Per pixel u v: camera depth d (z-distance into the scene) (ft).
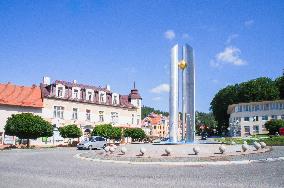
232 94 288.30
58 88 176.04
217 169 48.06
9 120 135.44
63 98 175.52
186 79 92.02
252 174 41.45
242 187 31.81
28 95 169.37
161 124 366.02
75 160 72.43
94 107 189.98
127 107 207.51
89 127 185.57
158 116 379.76
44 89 175.22
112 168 52.90
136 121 213.25
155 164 58.39
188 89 91.45
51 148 141.69
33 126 135.54
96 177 41.55
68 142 172.55
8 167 56.18
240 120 243.19
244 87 278.67
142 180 38.11
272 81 277.85
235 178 38.19
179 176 41.14
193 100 90.48
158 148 74.18
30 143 158.81
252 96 270.67
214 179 37.76
